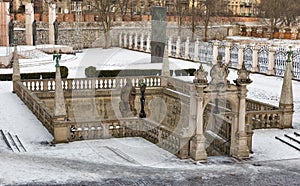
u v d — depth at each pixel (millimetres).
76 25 78750
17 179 16375
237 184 17203
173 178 17453
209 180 17484
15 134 23000
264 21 98938
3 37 63031
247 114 25109
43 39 76250
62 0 88500
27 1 79062
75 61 57562
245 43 72812
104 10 73312
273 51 48906
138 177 17344
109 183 16516
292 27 95188
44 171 17406
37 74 41500
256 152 21672
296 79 45250
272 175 18406
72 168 17953
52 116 22344
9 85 38781
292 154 21578
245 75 20328
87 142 21859
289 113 25766
